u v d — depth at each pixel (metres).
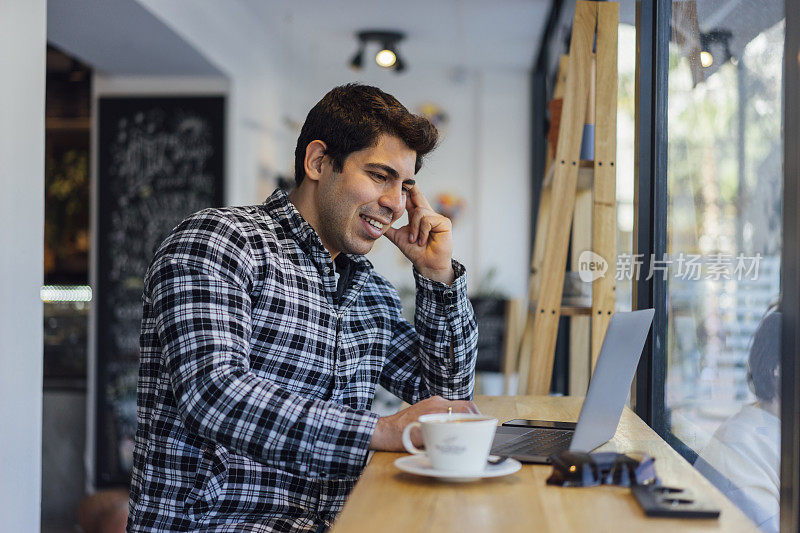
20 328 2.37
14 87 2.34
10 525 2.31
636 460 1.03
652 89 2.09
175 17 3.78
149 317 1.39
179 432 1.34
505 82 6.34
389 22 5.21
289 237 1.47
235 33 4.75
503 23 5.18
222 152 4.67
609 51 2.35
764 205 1.33
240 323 1.29
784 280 1.17
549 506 0.93
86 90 5.29
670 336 1.97
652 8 2.09
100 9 3.48
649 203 2.11
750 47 1.41
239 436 1.14
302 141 1.52
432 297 1.57
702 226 1.71
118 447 4.59
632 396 2.13
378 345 1.57
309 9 4.96
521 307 5.36
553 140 2.66
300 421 1.14
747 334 1.41
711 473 1.63
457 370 1.58
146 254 4.66
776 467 1.28
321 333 1.45
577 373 3.00
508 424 1.50
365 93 1.47
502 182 6.32
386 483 1.02
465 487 1.01
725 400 1.55
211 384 1.17
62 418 4.67
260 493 1.37
